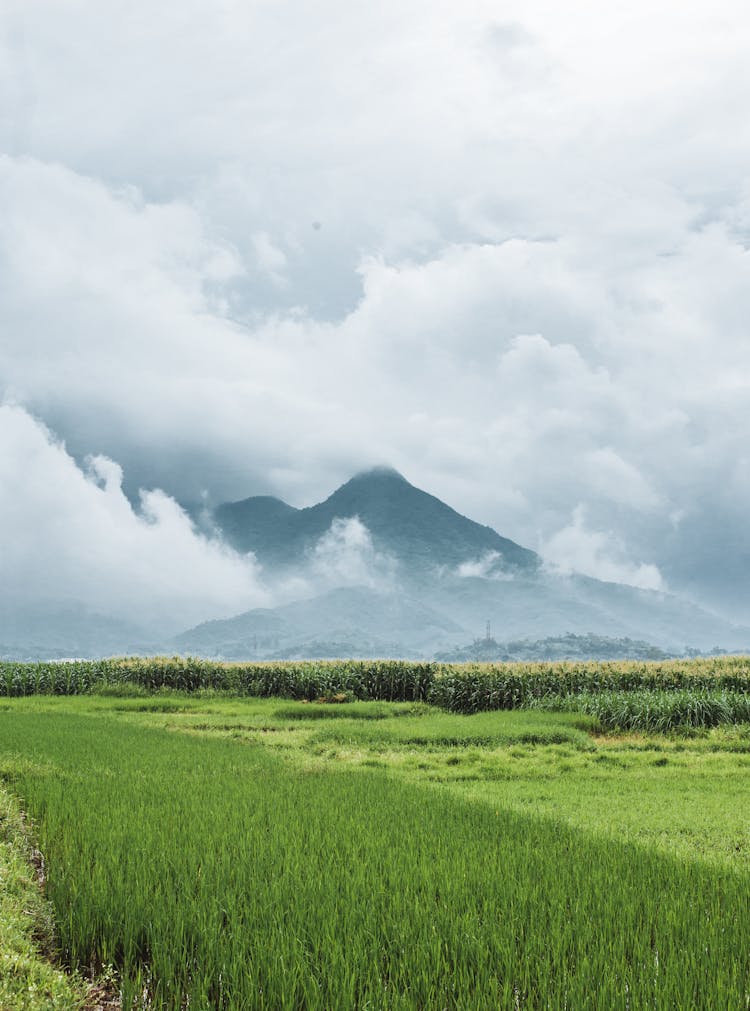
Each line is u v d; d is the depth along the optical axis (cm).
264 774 1625
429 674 3938
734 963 630
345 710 3234
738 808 1416
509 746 2225
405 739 2317
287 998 601
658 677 3400
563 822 1193
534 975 639
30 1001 580
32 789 1309
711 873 905
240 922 737
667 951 677
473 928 713
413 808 1271
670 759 1994
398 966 647
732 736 2411
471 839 1060
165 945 667
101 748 1941
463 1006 589
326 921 719
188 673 4225
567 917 757
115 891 794
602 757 2019
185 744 2105
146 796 1297
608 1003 585
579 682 3438
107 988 662
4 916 714
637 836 1186
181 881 825
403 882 847
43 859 962
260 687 4056
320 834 1063
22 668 4191
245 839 1005
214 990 637
